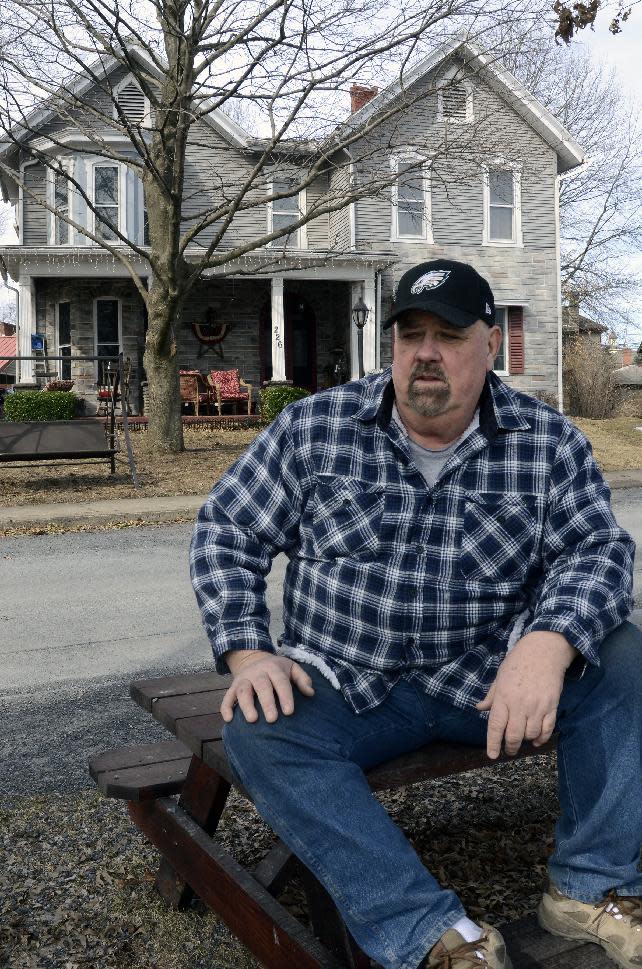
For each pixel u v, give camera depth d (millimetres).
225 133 22234
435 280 2010
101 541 9148
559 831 1974
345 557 2068
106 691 4543
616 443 18703
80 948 2283
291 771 1812
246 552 2139
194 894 2441
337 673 2000
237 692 1879
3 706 4320
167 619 6109
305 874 1862
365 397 2172
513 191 23609
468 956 1607
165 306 14539
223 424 20172
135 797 2301
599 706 1929
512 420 2119
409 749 2064
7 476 13094
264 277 21859
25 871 2646
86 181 21719
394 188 22328
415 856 1733
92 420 11969
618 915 1782
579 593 1951
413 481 2070
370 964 1772
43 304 22750
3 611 6402
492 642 2086
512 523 2064
